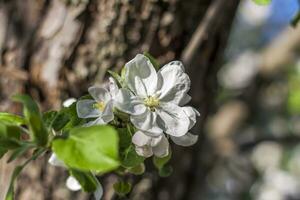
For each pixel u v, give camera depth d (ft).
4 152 1.12
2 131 1.09
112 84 1.19
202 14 1.84
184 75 1.21
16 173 1.09
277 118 4.39
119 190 1.43
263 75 3.97
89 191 1.09
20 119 1.21
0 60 1.82
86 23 1.79
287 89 4.48
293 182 5.70
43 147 1.09
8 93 1.81
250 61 4.33
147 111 1.18
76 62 1.79
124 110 1.16
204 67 1.89
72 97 1.79
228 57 4.86
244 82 4.00
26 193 1.81
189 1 1.81
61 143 1.02
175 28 1.81
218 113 3.87
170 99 1.20
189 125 1.19
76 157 1.00
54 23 1.81
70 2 1.80
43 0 1.82
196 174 2.05
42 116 1.16
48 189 1.81
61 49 1.79
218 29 1.87
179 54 1.82
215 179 5.12
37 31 1.82
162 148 1.16
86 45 1.79
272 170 5.64
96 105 1.18
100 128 1.02
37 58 1.81
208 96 1.95
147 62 1.21
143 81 1.20
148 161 1.85
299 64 4.30
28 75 1.81
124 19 1.78
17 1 1.85
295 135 3.85
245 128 3.88
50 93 1.80
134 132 1.17
